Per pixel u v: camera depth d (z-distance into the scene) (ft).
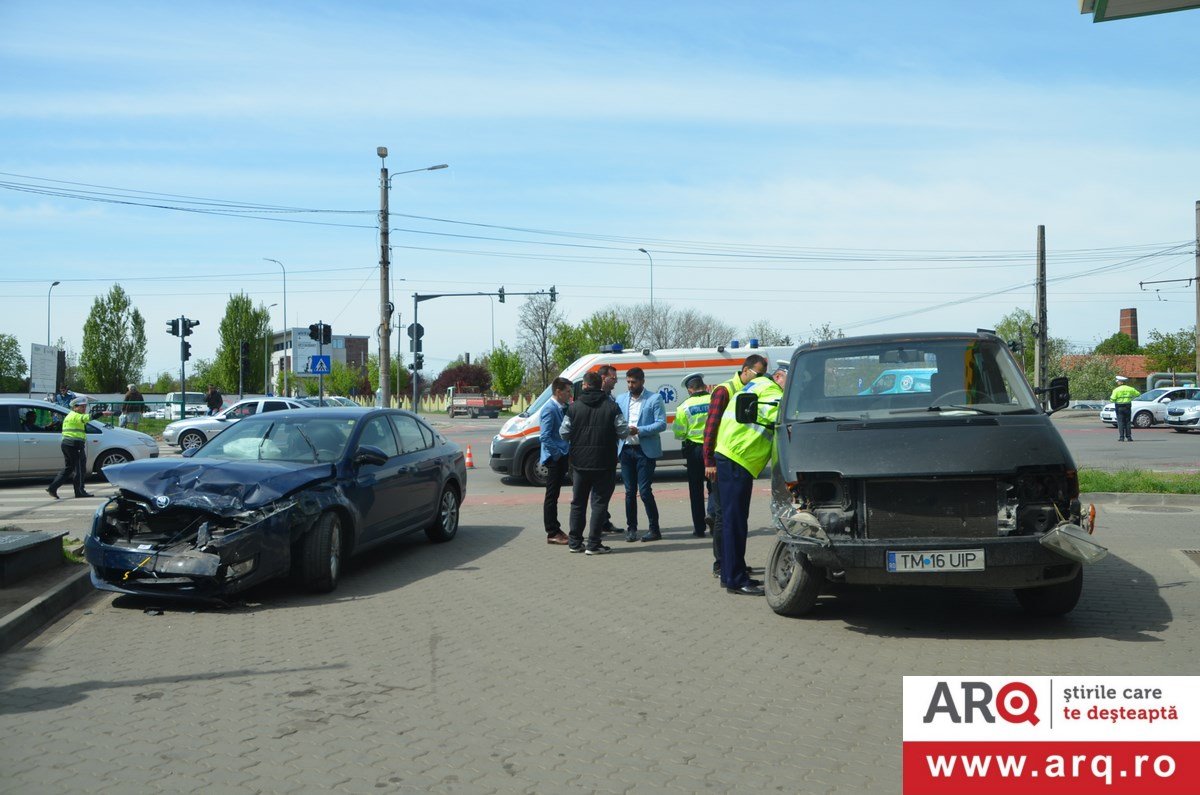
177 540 25.98
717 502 28.86
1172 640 20.75
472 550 35.37
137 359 267.39
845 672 19.11
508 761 14.67
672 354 62.28
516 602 26.27
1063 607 22.24
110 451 65.57
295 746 15.47
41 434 62.59
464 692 18.24
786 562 23.98
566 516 45.09
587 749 15.15
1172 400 121.39
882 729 15.93
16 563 27.48
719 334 228.63
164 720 16.85
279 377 294.05
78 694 18.48
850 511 21.22
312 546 27.37
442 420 207.72
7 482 66.33
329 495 28.45
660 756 14.80
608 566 31.63
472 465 74.64
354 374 299.38
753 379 27.37
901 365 24.73
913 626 22.65
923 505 20.92
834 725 16.14
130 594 27.58
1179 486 46.60
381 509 31.58
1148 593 25.57
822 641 21.52
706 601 26.07
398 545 36.86
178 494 26.22
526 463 59.31
